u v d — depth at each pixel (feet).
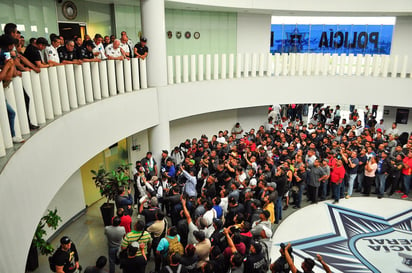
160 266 25.30
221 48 55.67
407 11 49.62
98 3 39.11
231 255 21.33
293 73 52.24
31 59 19.90
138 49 35.12
